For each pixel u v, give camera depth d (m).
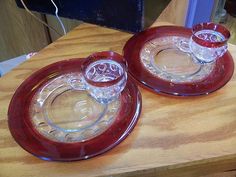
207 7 1.01
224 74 0.62
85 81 0.56
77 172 0.48
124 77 0.56
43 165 0.49
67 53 0.72
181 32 0.74
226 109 0.57
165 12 0.84
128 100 0.58
